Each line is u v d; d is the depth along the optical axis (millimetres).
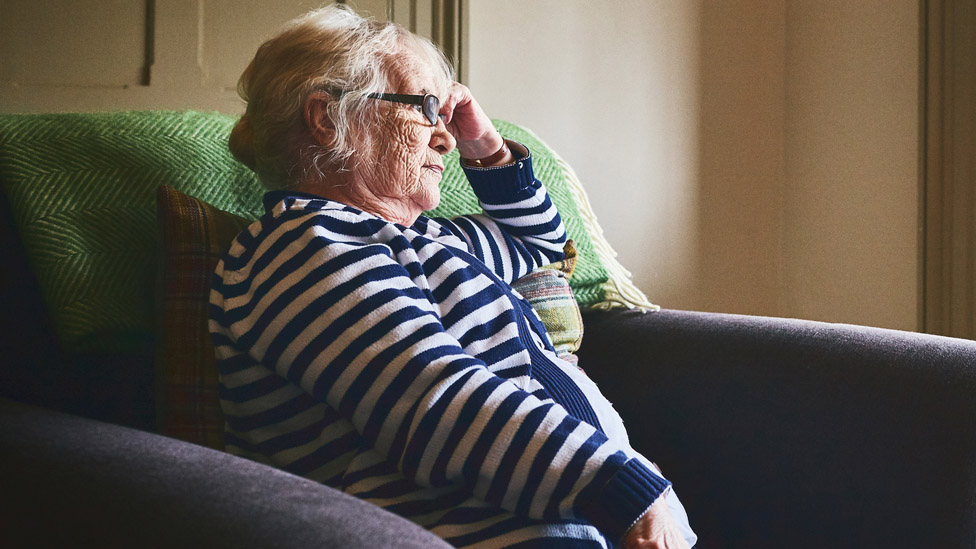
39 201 944
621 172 2211
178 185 1031
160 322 887
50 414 717
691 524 1167
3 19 1299
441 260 900
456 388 746
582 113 2129
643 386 1240
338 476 841
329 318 779
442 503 802
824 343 1111
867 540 1012
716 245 2436
